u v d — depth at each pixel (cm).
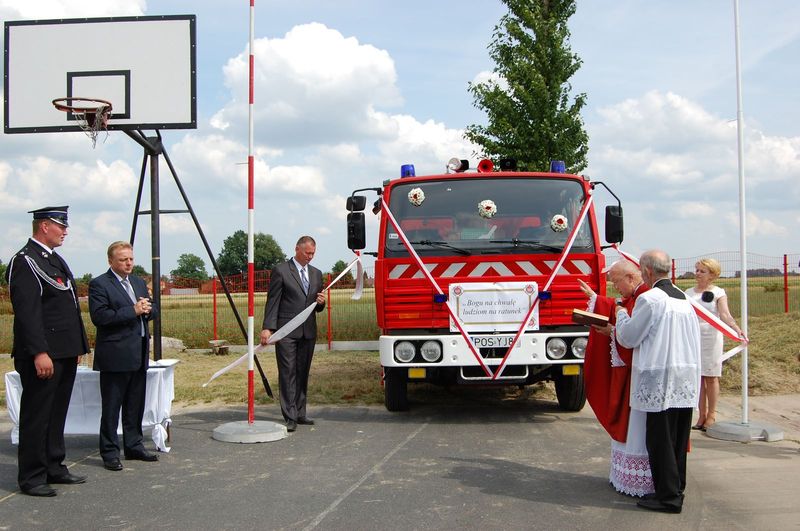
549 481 584
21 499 550
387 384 887
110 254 645
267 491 564
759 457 655
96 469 641
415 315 803
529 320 793
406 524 483
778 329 1322
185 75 844
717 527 473
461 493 552
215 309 1777
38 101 856
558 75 1468
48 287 576
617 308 537
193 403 991
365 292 1694
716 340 757
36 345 550
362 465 641
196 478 605
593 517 494
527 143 1459
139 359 647
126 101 845
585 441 730
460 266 805
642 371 505
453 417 870
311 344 830
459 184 838
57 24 860
